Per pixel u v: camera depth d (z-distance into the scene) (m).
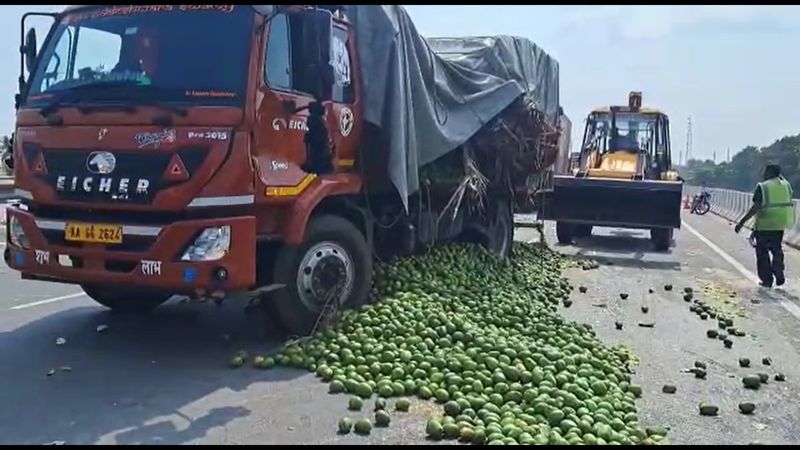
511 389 5.66
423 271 8.80
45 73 6.82
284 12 6.58
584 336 7.54
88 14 6.82
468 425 5.05
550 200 16.09
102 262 6.22
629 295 10.82
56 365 6.35
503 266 10.88
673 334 8.46
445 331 6.85
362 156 7.91
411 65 8.40
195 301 8.84
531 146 11.92
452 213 10.03
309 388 5.89
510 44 11.65
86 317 8.09
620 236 20.03
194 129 6.03
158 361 6.52
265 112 6.38
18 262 6.63
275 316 6.94
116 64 6.49
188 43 6.37
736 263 14.90
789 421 5.71
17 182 6.74
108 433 4.91
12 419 5.12
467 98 9.86
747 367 7.18
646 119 19.28
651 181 15.87
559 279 11.48
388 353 6.23
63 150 6.39
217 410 5.38
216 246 6.03
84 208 6.30
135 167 6.12
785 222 11.87
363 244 7.59
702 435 5.32
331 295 7.19
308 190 6.85
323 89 7.09
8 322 7.84
